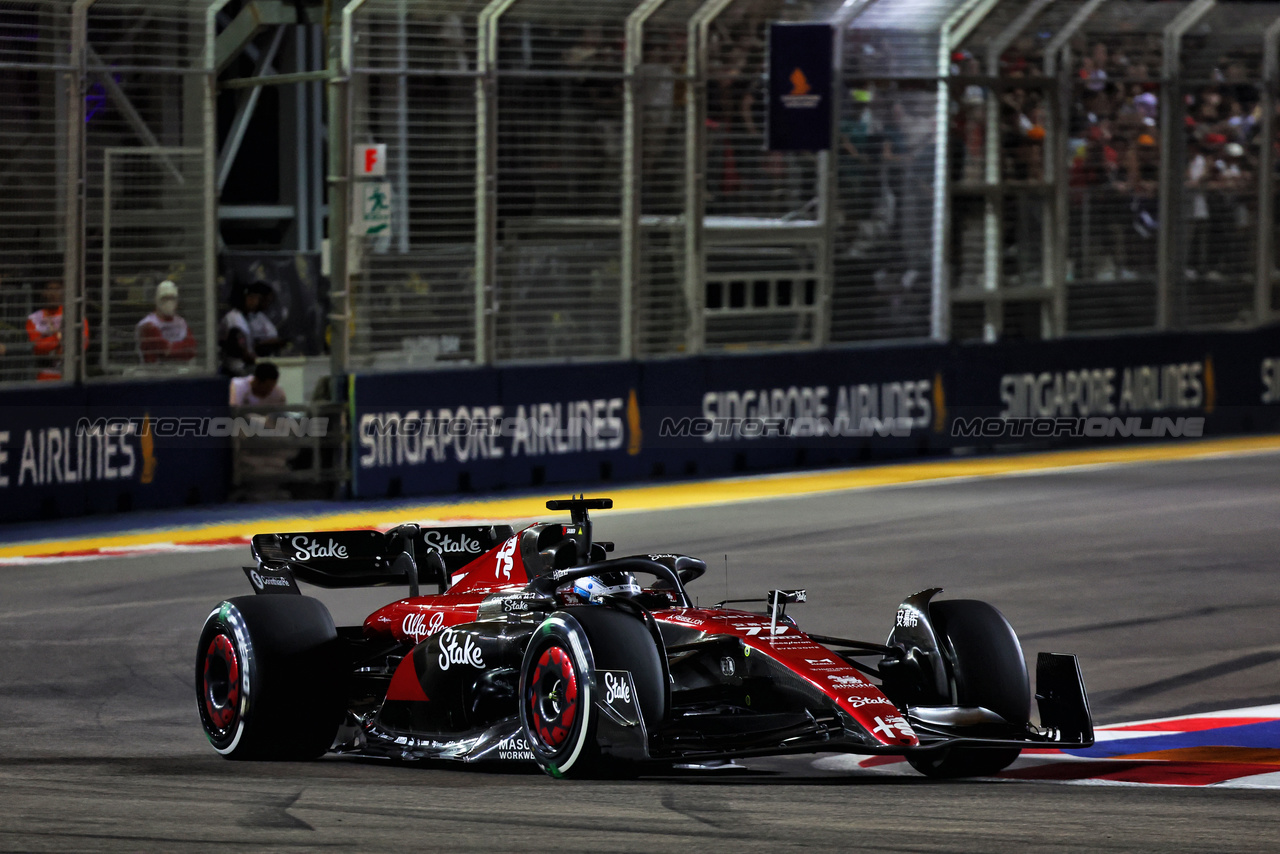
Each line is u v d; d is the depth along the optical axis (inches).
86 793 924.0
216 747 1072.2
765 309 2783.0
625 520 2222.0
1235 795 912.3
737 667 957.2
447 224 2496.3
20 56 2207.2
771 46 2684.5
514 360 2573.8
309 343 3011.8
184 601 1712.6
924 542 2039.9
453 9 2452.0
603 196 2618.1
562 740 911.7
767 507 2335.1
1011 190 2984.7
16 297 2208.4
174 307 2337.6
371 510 2315.5
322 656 1048.8
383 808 855.1
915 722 922.7
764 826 794.2
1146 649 1461.6
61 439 2219.5
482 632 1024.9
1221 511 2274.9
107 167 2281.0
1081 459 2854.3
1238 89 3203.7
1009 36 2925.7
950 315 2945.4
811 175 2785.4
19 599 1728.6
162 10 2309.3
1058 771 1015.6
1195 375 3193.9
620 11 2588.6
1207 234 3203.7
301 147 3257.9
